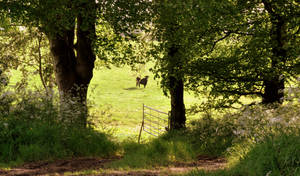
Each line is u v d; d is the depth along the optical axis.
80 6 21.16
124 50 25.84
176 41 21.62
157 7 20.05
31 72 36.16
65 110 16.97
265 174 7.51
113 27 22.64
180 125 26.08
